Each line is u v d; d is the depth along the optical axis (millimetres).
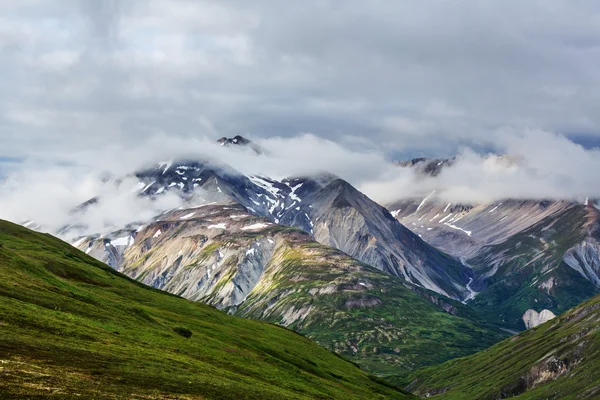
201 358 132750
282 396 114562
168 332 153750
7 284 128000
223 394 98375
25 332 98438
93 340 109500
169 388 91938
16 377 75500
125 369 95938
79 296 147375
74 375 83812
